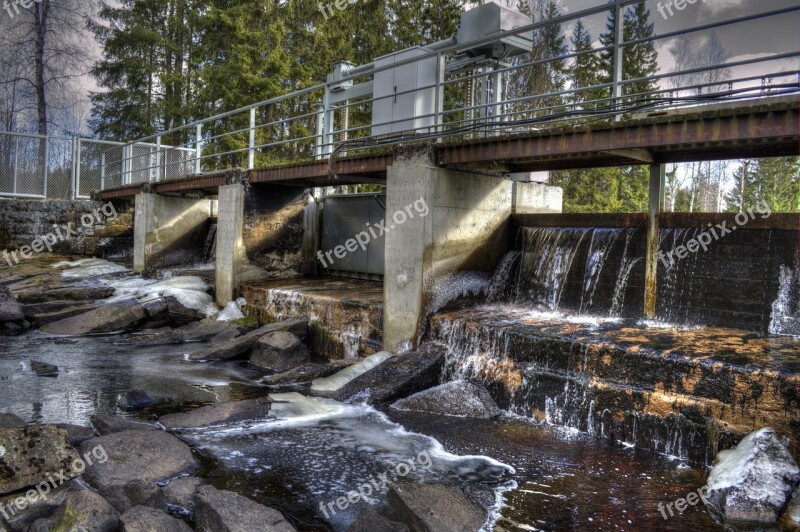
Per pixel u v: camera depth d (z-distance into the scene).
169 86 32.28
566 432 7.17
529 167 10.21
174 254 18.72
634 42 7.30
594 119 9.12
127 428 6.91
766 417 5.83
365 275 14.99
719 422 6.10
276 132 30.17
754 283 8.16
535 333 7.96
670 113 7.47
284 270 15.41
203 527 4.77
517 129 15.25
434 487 5.34
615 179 27.36
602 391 6.99
